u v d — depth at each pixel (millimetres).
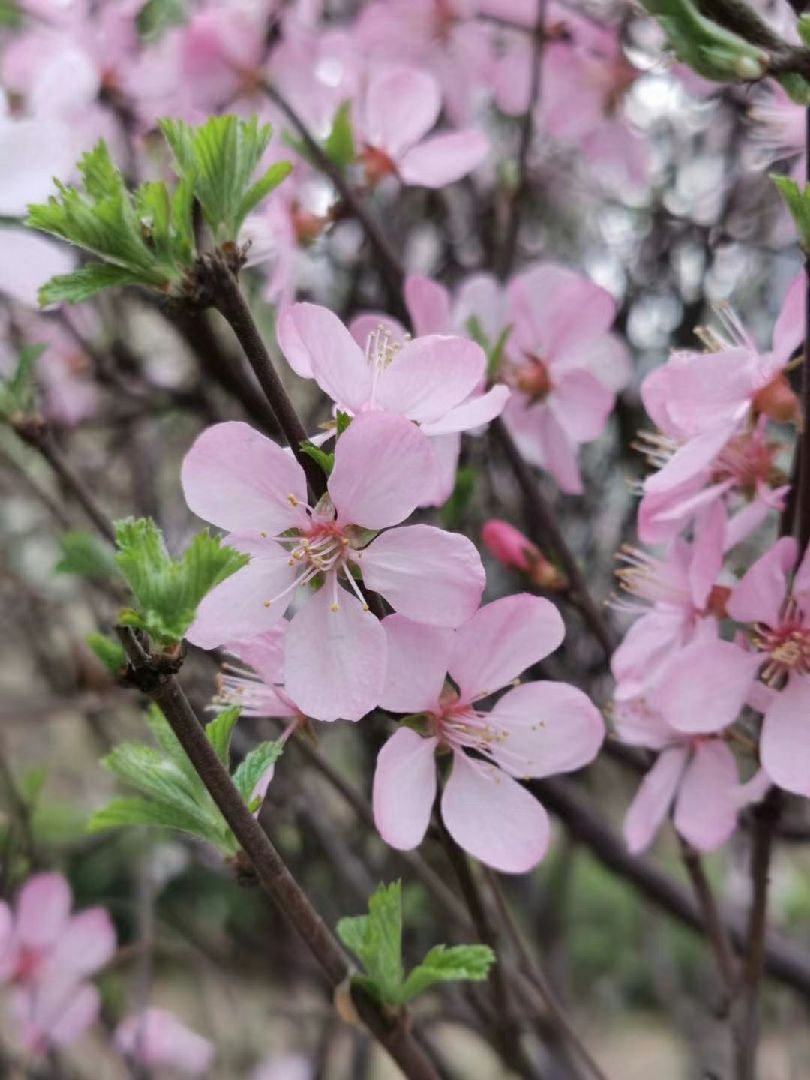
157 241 170
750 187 344
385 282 269
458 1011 308
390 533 176
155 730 185
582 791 350
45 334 347
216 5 288
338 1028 401
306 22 283
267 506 178
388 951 178
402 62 294
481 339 227
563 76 292
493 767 187
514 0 290
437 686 183
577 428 239
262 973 426
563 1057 284
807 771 188
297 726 197
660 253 353
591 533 341
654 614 207
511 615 185
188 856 395
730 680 191
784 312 193
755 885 213
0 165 215
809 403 186
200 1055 362
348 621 177
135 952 310
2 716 302
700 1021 377
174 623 159
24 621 399
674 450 217
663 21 183
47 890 301
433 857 342
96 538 238
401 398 176
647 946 431
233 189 172
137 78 280
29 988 300
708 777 209
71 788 498
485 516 309
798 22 183
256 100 271
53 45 276
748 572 189
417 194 361
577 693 189
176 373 375
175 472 397
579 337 238
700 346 334
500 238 302
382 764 181
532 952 398
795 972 319
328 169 241
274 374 172
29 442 237
